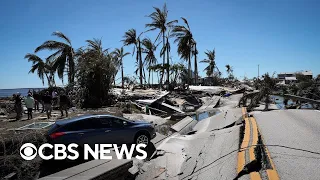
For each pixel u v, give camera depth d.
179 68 44.66
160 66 41.88
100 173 6.10
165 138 12.35
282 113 12.66
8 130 10.03
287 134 8.10
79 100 22.52
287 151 6.55
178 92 37.00
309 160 5.86
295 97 17.91
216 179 6.04
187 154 8.75
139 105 24.08
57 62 28.84
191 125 15.98
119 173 6.73
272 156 6.36
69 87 23.81
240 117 12.80
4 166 7.76
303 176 5.17
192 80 55.84
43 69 38.41
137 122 10.65
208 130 12.41
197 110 25.45
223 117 14.32
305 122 9.86
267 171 5.56
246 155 6.43
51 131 8.70
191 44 42.84
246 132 8.78
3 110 19.27
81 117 9.34
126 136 9.91
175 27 40.94
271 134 8.27
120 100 25.38
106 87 24.06
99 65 23.30
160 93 30.33
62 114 15.75
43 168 8.26
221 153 7.47
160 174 7.35
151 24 39.91
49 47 28.20
